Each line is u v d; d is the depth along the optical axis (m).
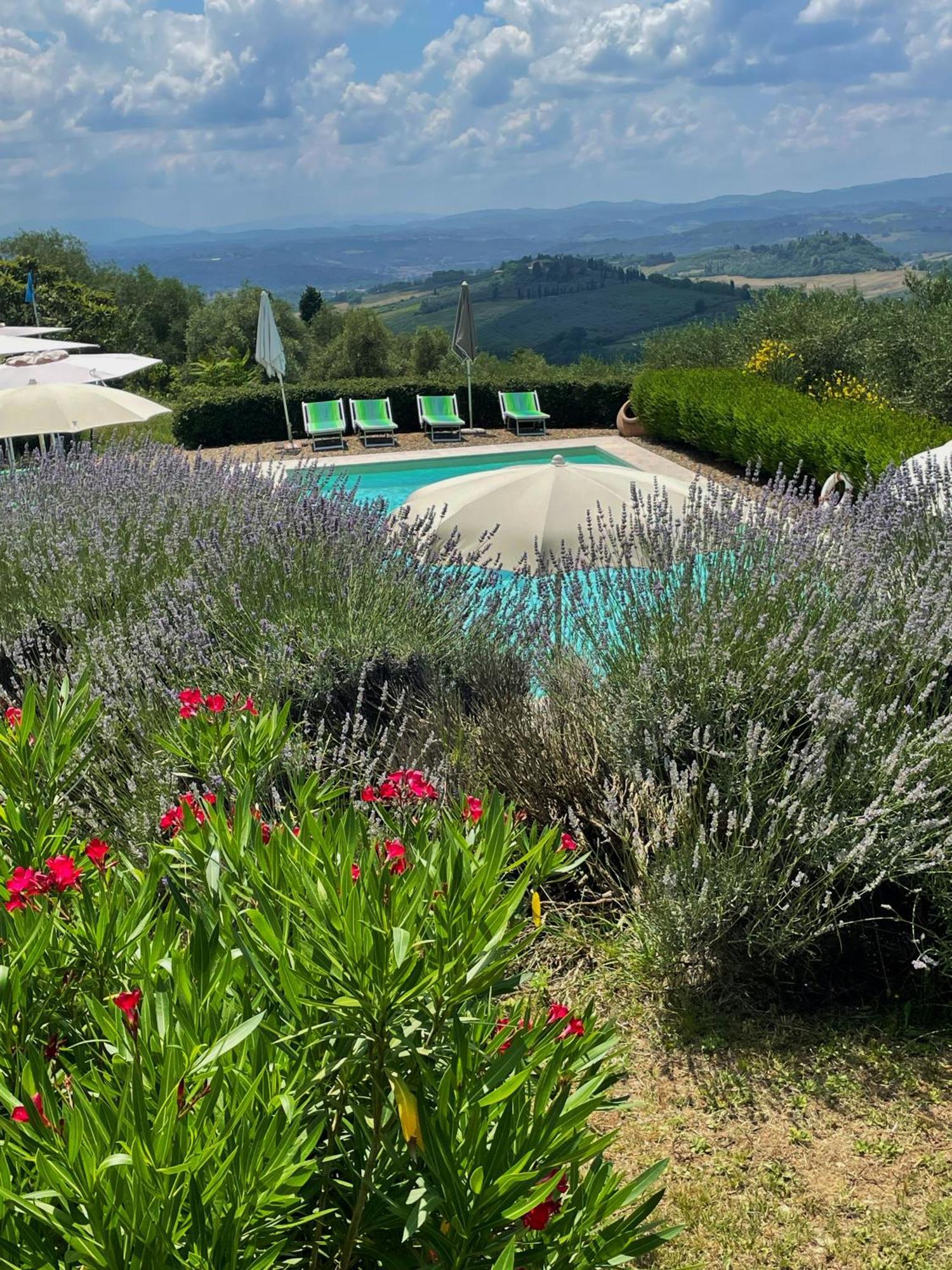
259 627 5.56
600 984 3.90
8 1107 1.59
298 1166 1.42
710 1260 2.75
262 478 8.06
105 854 2.37
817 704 3.82
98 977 2.03
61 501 7.37
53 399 11.30
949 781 3.80
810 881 3.92
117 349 39.22
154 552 6.52
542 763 4.65
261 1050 1.62
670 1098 3.37
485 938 1.73
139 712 4.57
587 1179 1.68
